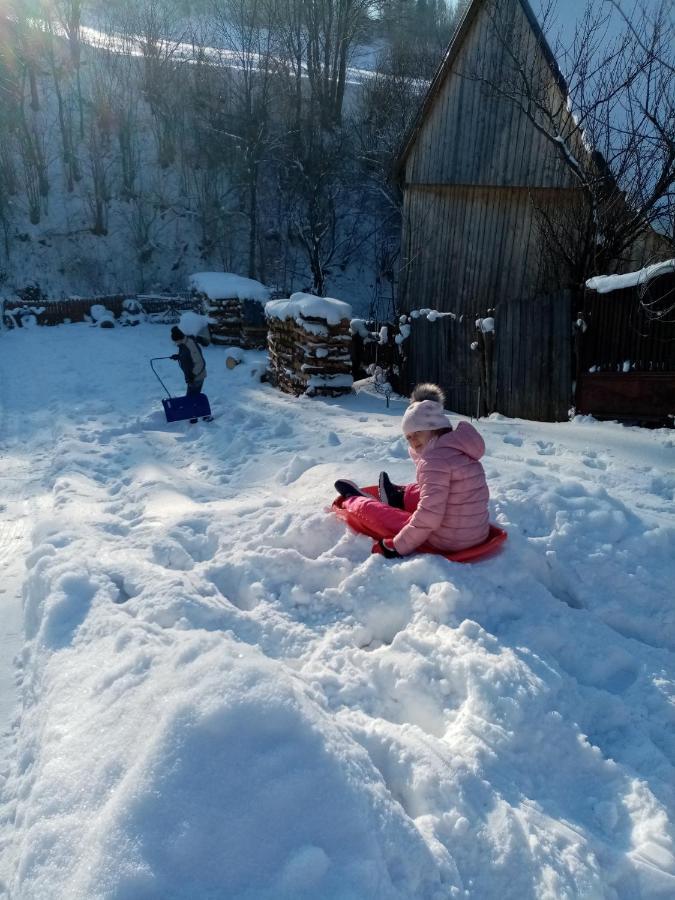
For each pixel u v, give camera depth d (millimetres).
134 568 3750
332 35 34312
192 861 1819
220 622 3260
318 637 3258
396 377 11797
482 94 11562
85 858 1849
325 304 10484
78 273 29984
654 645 3434
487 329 9430
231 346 17531
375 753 2449
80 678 2775
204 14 40938
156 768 1997
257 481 6254
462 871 2043
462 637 3029
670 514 4750
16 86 31031
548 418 8789
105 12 42969
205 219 31094
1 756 2730
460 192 12625
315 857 1829
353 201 30484
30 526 5613
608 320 7969
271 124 30641
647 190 8469
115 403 11211
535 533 4094
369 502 4012
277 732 2125
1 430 9766
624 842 2199
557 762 2502
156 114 33125
